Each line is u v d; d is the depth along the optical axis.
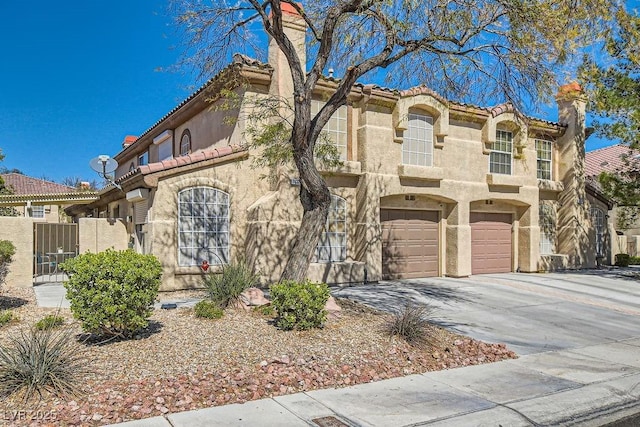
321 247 15.02
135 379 6.26
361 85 15.39
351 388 6.59
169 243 12.92
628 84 16.47
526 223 19.48
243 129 13.96
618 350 9.18
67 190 36.59
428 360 7.90
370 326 9.22
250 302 10.15
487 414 5.90
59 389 5.72
